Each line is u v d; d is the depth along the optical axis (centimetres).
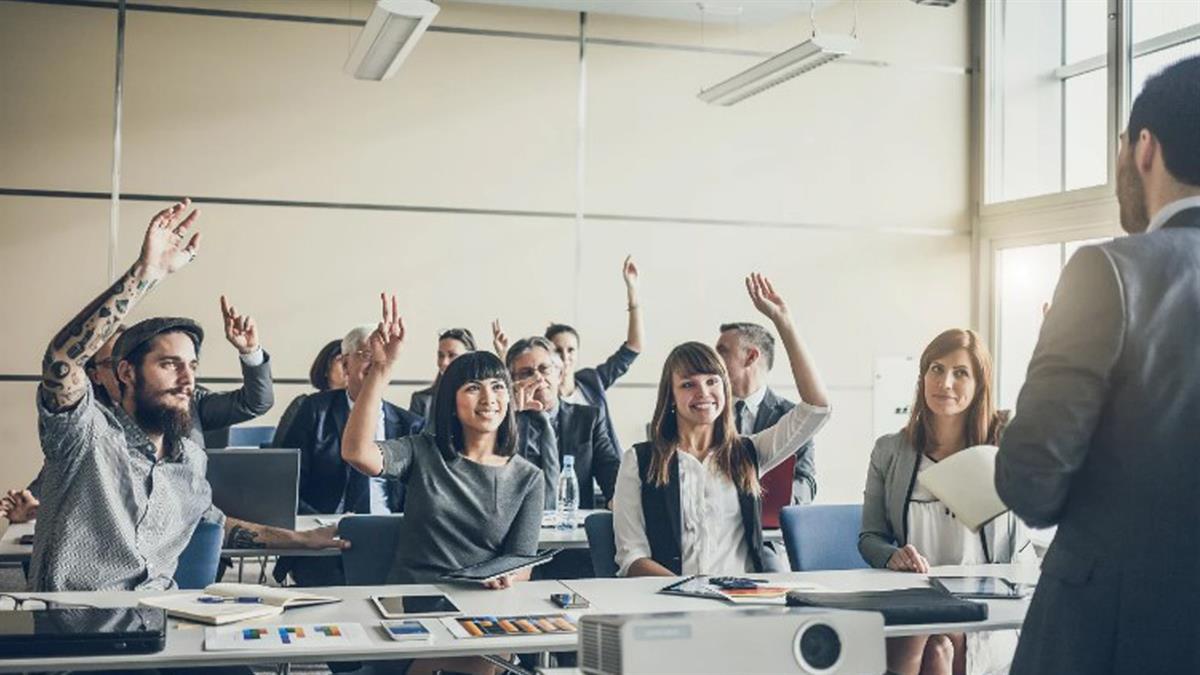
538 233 714
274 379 679
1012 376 750
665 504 352
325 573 446
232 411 447
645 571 346
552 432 491
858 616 170
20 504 375
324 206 686
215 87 673
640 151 728
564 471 504
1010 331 751
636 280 667
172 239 285
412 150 698
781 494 448
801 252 748
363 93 691
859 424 754
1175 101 165
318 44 685
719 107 738
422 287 699
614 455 515
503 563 320
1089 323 159
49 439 284
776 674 165
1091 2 694
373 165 693
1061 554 165
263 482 411
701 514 351
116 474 292
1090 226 680
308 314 684
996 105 761
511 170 711
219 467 408
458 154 704
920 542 357
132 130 662
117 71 660
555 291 715
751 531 354
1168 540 156
